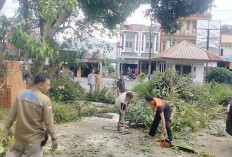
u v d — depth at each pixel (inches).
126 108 333.4
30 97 142.9
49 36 402.6
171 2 671.8
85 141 275.6
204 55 823.7
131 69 1857.8
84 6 518.3
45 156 222.4
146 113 354.0
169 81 547.8
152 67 1877.5
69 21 616.1
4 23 284.4
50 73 593.3
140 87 647.8
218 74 844.6
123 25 692.7
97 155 234.1
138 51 1845.5
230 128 289.6
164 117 282.8
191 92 547.8
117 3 529.3
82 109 421.7
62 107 376.5
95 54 719.1
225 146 292.8
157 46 1828.2
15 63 380.5
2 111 331.6
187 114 375.6
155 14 705.6
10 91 359.6
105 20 609.3
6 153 185.3
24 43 283.0
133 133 323.0
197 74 828.6
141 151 254.7
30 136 142.0
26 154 145.1
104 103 555.2
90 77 633.6
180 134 330.6
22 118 141.6
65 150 241.0
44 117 143.1
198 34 1051.3
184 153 257.1
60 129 319.3
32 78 399.5
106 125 358.6
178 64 839.7
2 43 330.0
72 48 659.4
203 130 366.3
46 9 272.7
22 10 367.9
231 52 1625.2
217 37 1046.4
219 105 524.7
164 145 274.4
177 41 1708.9
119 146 266.4
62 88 536.7
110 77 1676.9
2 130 247.1
